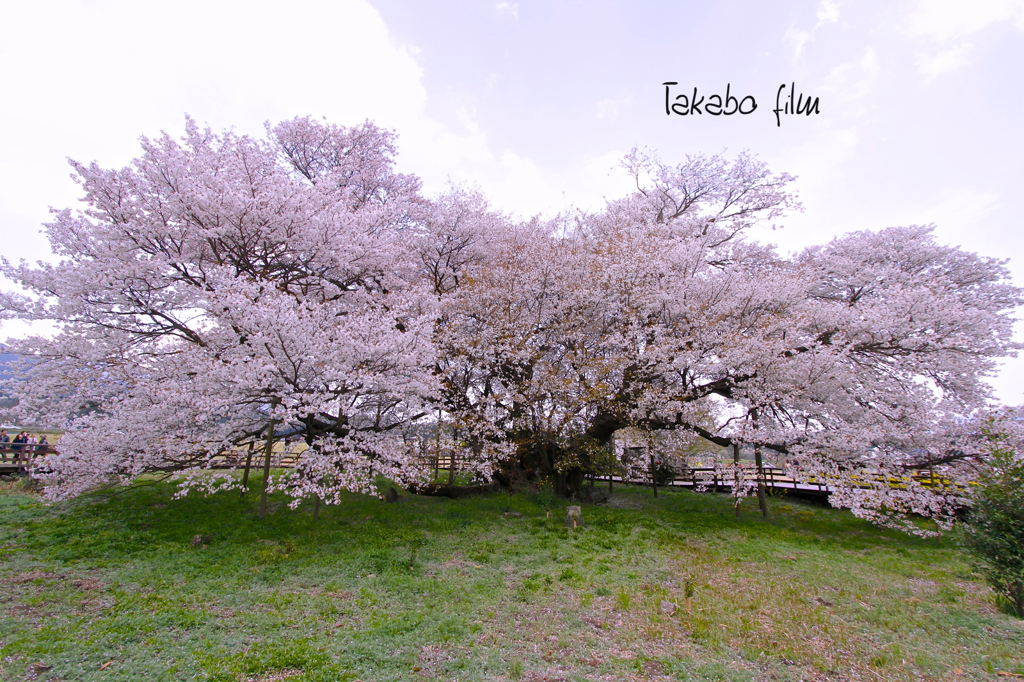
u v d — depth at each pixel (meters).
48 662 5.65
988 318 13.16
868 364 14.48
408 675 5.66
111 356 11.78
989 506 7.84
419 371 12.41
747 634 6.84
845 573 9.93
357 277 15.15
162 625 6.75
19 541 9.88
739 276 15.43
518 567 9.96
